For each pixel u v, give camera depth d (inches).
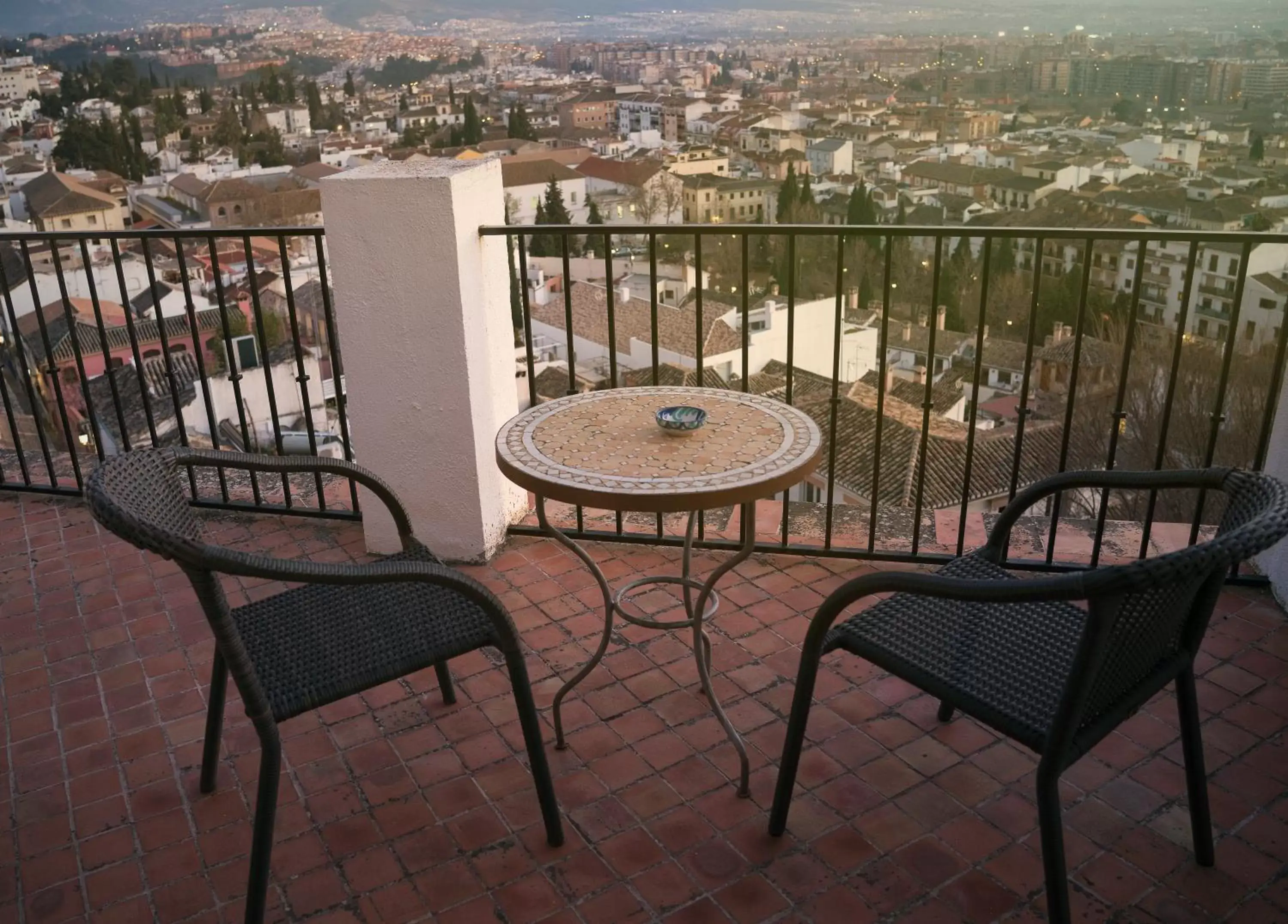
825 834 78.8
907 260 580.1
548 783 76.1
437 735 92.6
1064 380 546.3
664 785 85.0
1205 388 420.8
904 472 625.3
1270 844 76.2
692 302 1240.2
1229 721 90.8
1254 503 60.0
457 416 116.6
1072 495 413.7
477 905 72.9
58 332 1160.8
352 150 2984.7
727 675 100.0
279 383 967.6
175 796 85.7
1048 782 59.2
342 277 114.0
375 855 78.2
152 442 133.3
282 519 137.9
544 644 106.6
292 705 66.9
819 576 118.6
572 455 79.0
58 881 76.5
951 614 73.7
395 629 74.7
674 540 126.0
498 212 120.0
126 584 121.6
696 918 71.0
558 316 1386.6
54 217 2135.8
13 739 94.0
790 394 112.7
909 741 89.7
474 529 121.9
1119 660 59.7
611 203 2186.3
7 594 120.0
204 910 73.2
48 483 149.6
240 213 2229.3
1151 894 71.6
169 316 1268.5
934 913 70.7
